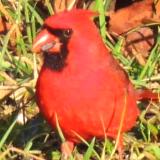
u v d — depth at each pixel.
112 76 7.43
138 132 8.74
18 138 8.69
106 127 7.52
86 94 7.30
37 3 10.38
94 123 7.43
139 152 8.34
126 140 8.45
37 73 9.14
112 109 7.43
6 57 9.56
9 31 9.59
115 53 9.60
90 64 7.33
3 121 8.86
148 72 9.32
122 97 7.50
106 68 7.40
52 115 7.46
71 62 7.31
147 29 10.11
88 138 7.75
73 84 7.29
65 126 7.49
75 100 7.31
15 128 8.70
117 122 7.54
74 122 7.41
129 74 9.52
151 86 9.16
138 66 9.64
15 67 9.48
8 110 8.92
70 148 7.87
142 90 8.77
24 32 10.11
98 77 7.33
